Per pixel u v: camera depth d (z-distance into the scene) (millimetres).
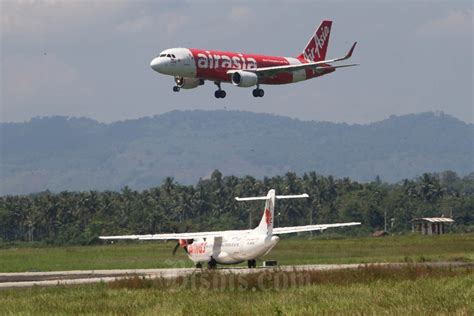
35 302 131875
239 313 111438
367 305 112438
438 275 154250
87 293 143875
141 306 121875
